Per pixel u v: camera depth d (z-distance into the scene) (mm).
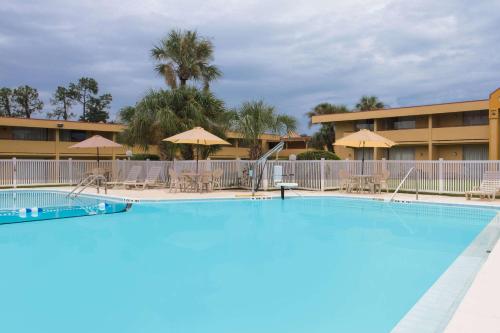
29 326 4039
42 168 22891
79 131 38281
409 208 13703
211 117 23453
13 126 34844
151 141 23500
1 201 16281
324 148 45062
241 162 20188
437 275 5762
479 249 7262
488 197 14977
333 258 6754
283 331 3939
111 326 4047
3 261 6621
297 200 16047
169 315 4336
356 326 4035
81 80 62062
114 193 17922
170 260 6645
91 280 5582
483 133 30234
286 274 5840
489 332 3445
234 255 6984
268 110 21516
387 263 6426
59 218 11477
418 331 3754
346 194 17250
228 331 3939
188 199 15344
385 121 36188
